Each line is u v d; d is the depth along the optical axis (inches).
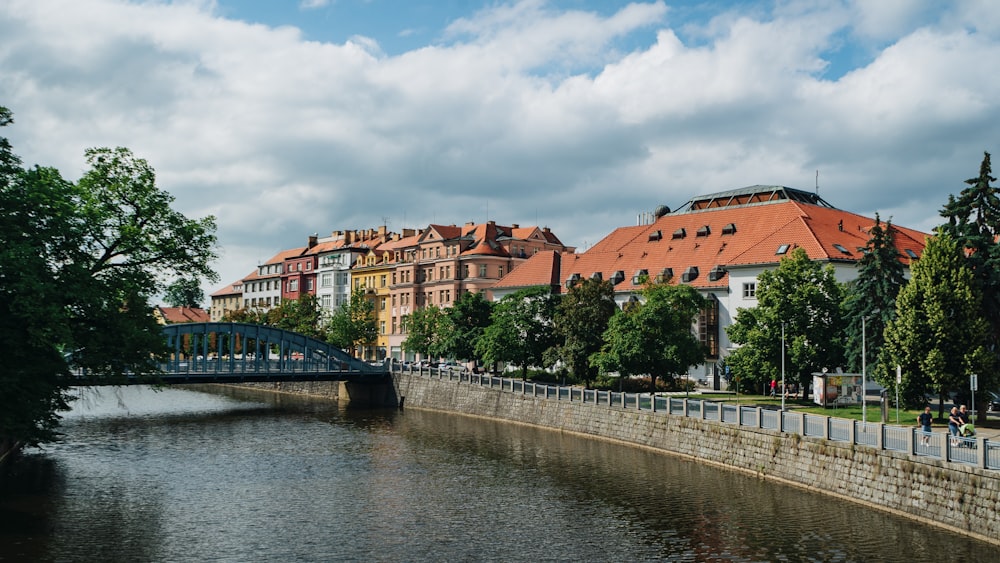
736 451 1635.1
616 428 2075.5
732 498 1366.9
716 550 1083.3
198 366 3002.0
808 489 1417.3
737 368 2106.3
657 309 2288.4
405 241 4943.4
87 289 1289.4
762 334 2046.0
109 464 1777.8
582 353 2593.5
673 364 2258.9
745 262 2812.5
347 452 1950.1
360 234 5748.0
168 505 1370.6
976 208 1817.2
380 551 1101.7
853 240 2881.4
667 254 3270.2
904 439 1227.9
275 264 6299.2
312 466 1753.2
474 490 1483.8
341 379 3235.7
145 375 1512.1
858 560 1015.0
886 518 1201.4
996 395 1891.0
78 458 1859.0
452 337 3179.1
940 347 1612.9
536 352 2851.9
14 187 1248.2
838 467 1363.2
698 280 3002.0
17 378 1151.6
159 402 3462.1
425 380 3122.5
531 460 1795.0
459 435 2250.2
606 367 2277.3
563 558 1065.5
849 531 1141.7
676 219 3449.8
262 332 3159.5
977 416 1652.3
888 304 2005.4
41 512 1311.5
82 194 1455.5
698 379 2883.9
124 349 1376.7
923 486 1181.1
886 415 1608.0
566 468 1685.5
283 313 4825.3
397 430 2384.4
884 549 1051.9
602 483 1520.7
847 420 1355.8
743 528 1181.1
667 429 1877.5
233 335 3080.7
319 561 1057.5
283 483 1562.5
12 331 1157.1
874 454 1282.0
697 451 1763.0
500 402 2650.1
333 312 4945.9
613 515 1278.3
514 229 4608.8
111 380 1429.6
